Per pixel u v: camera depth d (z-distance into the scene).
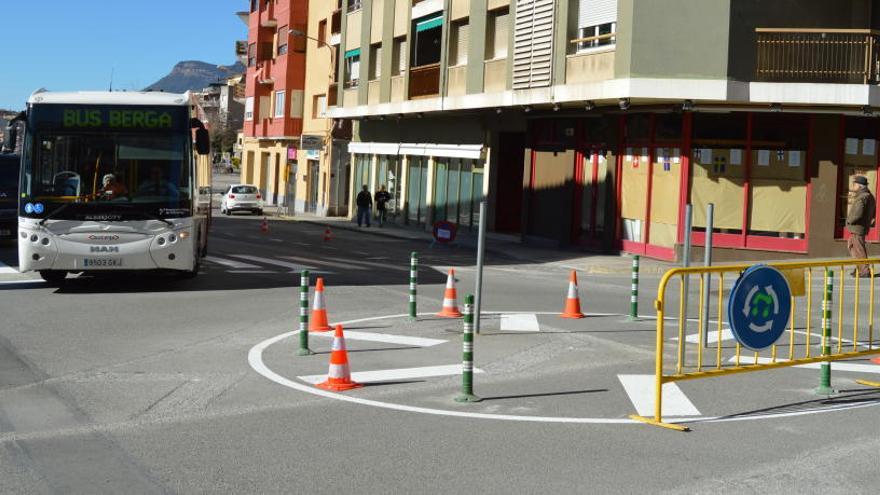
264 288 17.80
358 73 45.91
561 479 6.52
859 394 9.55
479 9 33.12
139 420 8.09
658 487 6.34
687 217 11.96
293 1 59.44
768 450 7.31
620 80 24.73
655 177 26.47
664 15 24.23
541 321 14.30
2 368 10.33
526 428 7.96
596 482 6.46
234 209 56.25
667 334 13.34
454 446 7.35
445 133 39.00
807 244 24.69
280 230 41.12
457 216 38.44
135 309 14.91
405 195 43.19
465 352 8.98
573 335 12.98
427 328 13.40
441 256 28.36
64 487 6.21
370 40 43.81
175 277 19.41
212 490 6.20
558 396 9.23
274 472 6.61
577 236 29.84
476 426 8.01
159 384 9.57
